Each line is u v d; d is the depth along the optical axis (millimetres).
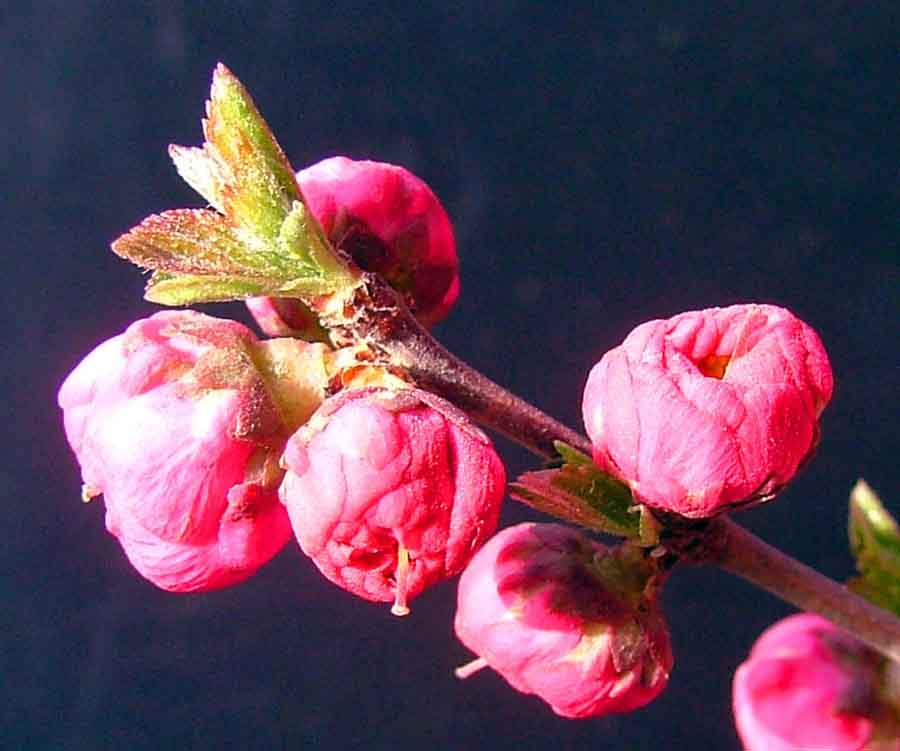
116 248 133
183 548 136
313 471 129
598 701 147
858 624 143
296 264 134
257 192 133
